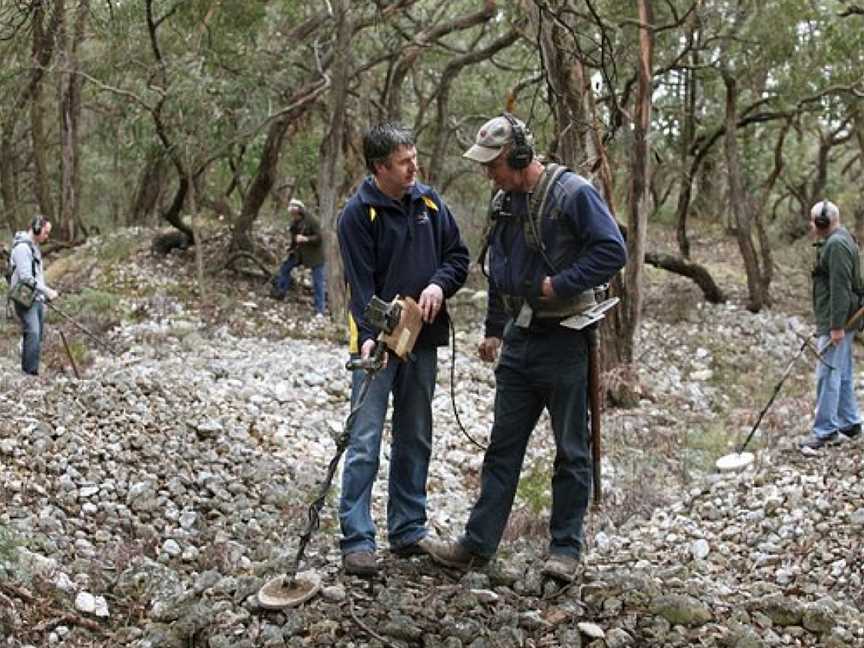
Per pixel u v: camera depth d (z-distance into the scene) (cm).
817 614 427
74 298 1451
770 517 628
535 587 426
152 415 727
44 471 612
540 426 948
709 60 1689
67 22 1338
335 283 1512
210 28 1519
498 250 413
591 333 413
